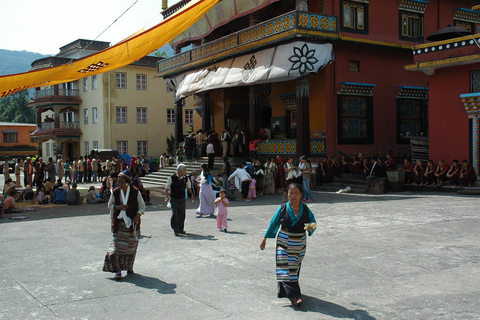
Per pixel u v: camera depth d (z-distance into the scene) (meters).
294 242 5.47
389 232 9.60
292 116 23.48
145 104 42.12
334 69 20.89
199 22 24.61
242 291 5.98
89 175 28.59
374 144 22.22
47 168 23.45
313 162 20.20
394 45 22.31
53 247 8.77
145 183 26.08
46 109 46.88
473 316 4.97
